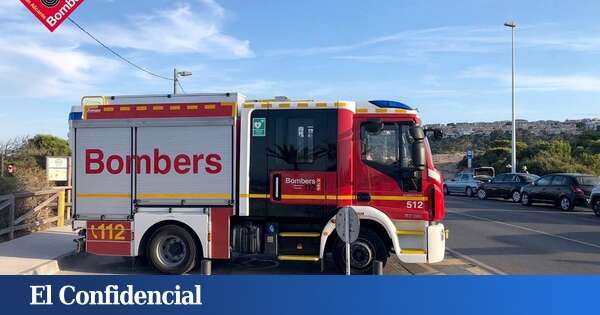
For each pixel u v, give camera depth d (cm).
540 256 1143
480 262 1071
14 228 1280
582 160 4056
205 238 906
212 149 914
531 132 7919
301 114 898
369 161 888
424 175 880
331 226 881
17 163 2314
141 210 929
